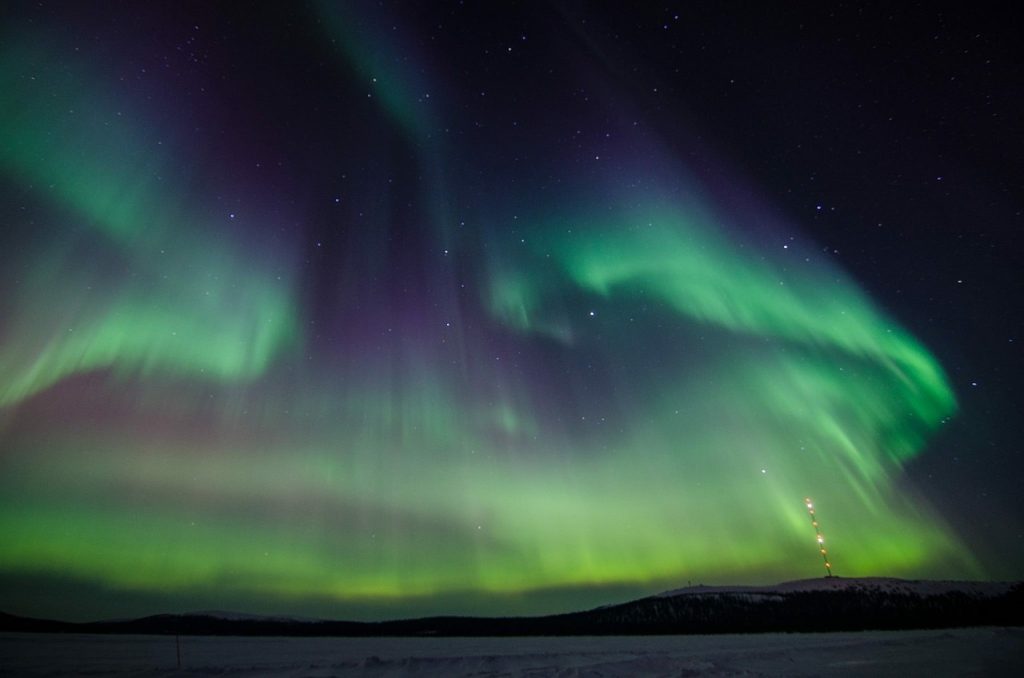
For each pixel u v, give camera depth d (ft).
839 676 54.85
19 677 62.54
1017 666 57.88
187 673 63.36
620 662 69.41
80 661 80.38
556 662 70.90
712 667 63.26
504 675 59.93
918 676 53.26
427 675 61.26
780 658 71.31
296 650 103.40
